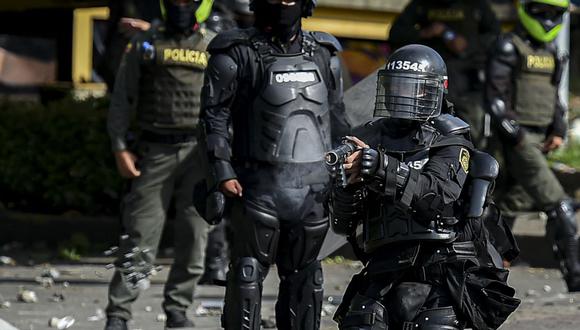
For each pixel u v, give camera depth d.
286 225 16.19
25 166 32.19
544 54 25.75
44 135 32.16
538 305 23.34
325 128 16.34
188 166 20.45
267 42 16.22
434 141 12.83
